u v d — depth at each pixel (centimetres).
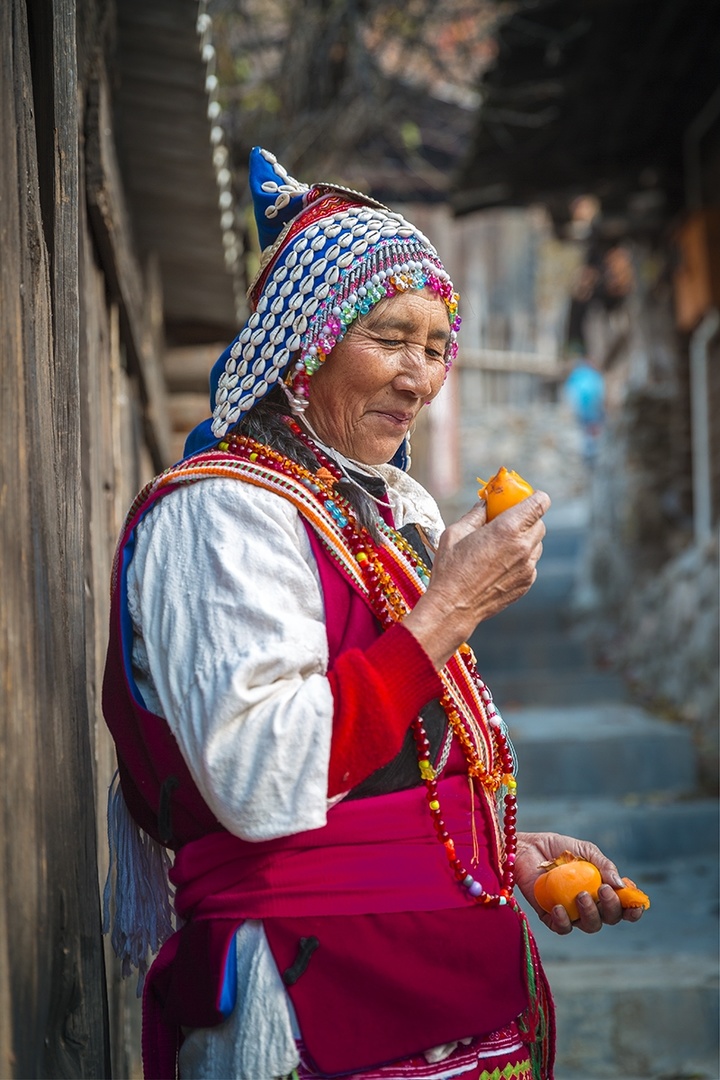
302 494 151
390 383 159
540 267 1811
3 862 119
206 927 144
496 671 870
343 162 673
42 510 141
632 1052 368
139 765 149
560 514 1487
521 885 177
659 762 646
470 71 725
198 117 347
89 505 217
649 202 862
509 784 164
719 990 372
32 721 131
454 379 1814
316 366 156
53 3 160
